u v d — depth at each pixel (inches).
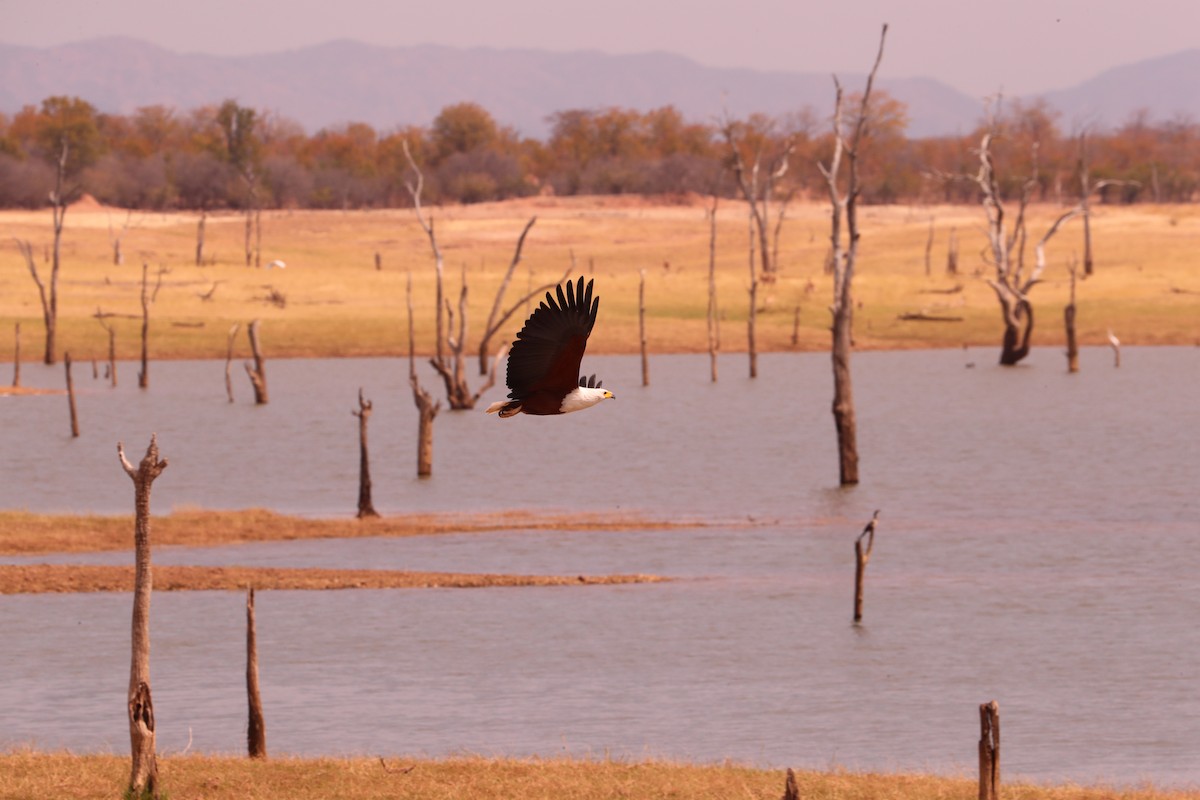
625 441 3021.7
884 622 1427.2
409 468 2672.2
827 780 815.1
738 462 2706.7
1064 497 2274.9
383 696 1162.0
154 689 1192.2
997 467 2603.3
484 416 3484.3
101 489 2436.0
